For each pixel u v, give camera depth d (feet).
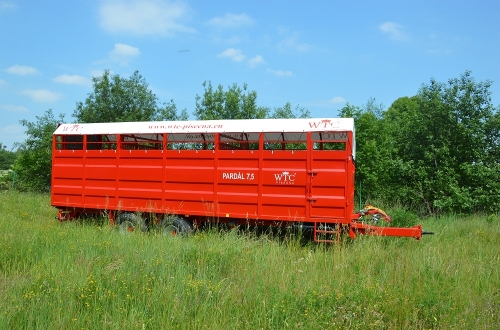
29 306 16.58
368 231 29.68
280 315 16.65
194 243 27.35
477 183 49.88
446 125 51.67
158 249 25.55
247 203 31.96
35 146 72.08
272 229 33.19
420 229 28.99
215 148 32.99
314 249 29.43
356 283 20.20
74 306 16.98
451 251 27.27
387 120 67.36
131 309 16.58
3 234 29.30
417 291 19.12
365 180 50.62
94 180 37.22
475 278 21.77
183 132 33.83
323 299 18.10
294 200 30.73
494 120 49.80
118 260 22.76
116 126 36.50
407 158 53.47
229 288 19.43
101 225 36.01
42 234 29.66
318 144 38.32
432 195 50.98
